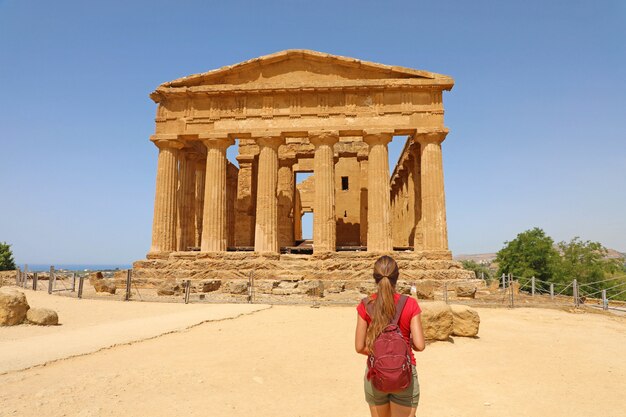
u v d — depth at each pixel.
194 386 6.99
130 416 5.52
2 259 57.16
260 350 10.05
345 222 43.47
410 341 4.00
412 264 26.66
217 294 23.12
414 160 33.88
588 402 6.97
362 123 29.39
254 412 5.97
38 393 6.13
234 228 40.25
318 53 29.88
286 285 24.28
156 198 29.83
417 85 29.19
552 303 20.98
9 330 11.85
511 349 10.90
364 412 6.16
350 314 16.56
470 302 20.81
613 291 47.78
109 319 14.32
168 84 30.56
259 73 30.66
